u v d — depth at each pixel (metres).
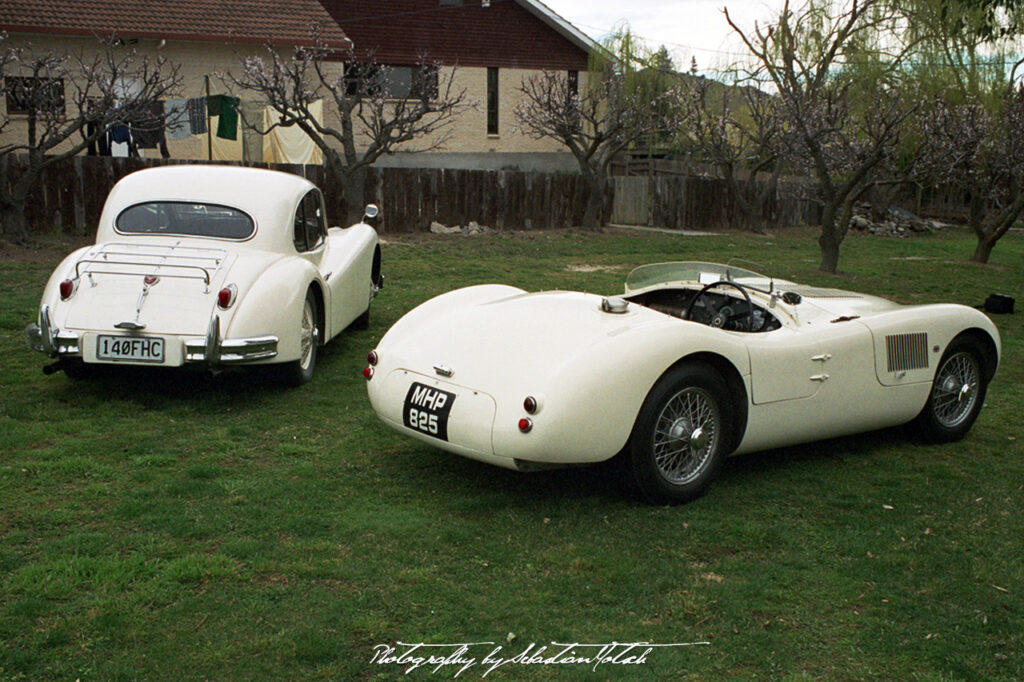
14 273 9.74
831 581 3.32
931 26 22.52
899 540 3.75
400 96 24.81
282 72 15.16
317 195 6.82
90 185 12.87
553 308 4.34
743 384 4.20
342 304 6.75
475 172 16.83
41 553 3.26
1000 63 24.19
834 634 2.94
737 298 5.04
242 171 6.39
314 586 3.10
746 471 4.63
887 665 2.76
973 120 14.17
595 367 3.69
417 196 16.09
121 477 4.10
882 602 3.18
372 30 24.28
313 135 15.09
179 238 5.77
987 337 5.28
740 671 2.69
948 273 14.79
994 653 2.85
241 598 2.97
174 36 18.27
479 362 3.96
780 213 23.84
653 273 5.50
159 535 3.47
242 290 5.29
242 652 2.65
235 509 3.77
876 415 4.85
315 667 2.60
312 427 5.05
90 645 2.65
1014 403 6.28
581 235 17.83
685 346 3.91
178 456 4.45
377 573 3.22
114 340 5.04
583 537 3.64
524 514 3.87
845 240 21.20
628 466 3.90
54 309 5.13
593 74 26.09
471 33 25.34
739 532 3.77
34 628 2.73
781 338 4.43
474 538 3.58
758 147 22.08
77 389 5.59
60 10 17.91
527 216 17.95
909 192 29.48
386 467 4.43
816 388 4.51
